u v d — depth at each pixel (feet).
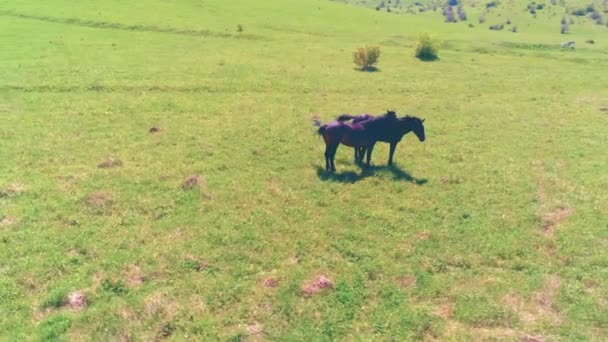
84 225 54.44
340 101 115.24
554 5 584.40
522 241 53.93
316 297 43.55
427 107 113.60
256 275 46.62
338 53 176.35
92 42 157.99
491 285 46.24
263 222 56.49
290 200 62.28
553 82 151.02
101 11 201.87
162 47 160.66
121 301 42.24
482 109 113.29
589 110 115.44
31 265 46.65
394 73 151.43
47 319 39.55
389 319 41.06
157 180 66.69
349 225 56.65
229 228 54.85
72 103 99.45
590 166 77.71
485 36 241.55
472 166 76.59
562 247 52.70
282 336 38.93
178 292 43.73
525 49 215.72
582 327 40.57
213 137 84.64
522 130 97.66
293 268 47.75
